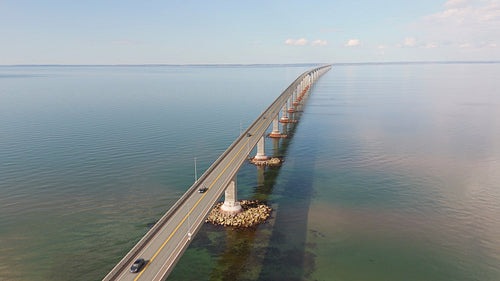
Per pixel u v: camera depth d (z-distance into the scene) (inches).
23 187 3366.1
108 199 3078.2
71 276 2003.0
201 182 2439.7
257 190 3270.2
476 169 3821.4
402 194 3142.2
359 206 2891.2
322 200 3021.7
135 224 2615.7
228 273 1985.7
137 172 3796.8
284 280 1921.8
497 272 1991.9
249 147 3287.4
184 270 2009.1
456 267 2041.1
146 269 1483.8
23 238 2422.5
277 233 2436.0
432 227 2522.1
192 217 1932.8
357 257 2146.9
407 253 2188.7
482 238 2362.2
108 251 2256.4
